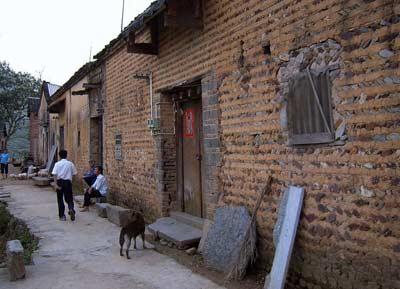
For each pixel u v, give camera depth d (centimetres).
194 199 803
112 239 787
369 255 402
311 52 472
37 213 1122
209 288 511
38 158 3066
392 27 383
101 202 1162
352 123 422
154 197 892
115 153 1131
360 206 413
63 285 529
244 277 541
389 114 386
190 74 734
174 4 668
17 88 3819
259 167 562
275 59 529
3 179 2361
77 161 1667
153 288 514
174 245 722
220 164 646
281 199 521
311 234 470
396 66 380
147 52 851
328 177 452
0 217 980
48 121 2564
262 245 553
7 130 4172
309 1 475
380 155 394
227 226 592
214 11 660
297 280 490
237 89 605
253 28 570
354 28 419
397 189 379
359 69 414
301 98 485
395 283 377
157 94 871
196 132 798
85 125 1522
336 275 438
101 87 1264
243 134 593
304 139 480
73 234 839
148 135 922
